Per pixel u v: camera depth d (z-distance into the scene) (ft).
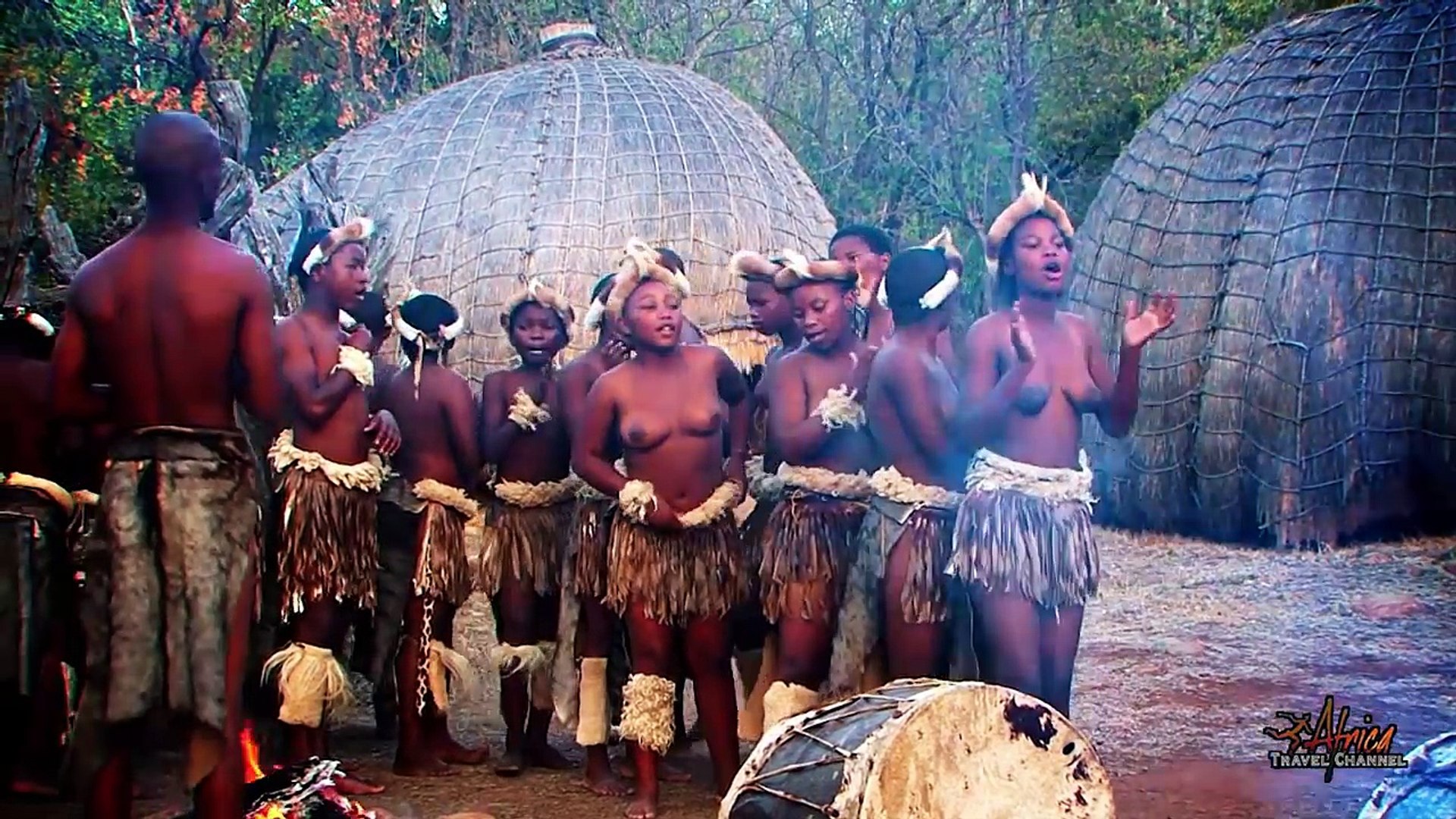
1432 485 37.45
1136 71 59.31
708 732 16.93
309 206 34.58
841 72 61.87
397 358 34.09
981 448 14.93
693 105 43.27
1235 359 38.75
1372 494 37.42
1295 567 34.83
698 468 16.40
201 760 13.20
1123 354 14.92
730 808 12.32
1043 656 14.93
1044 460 14.88
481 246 40.63
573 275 40.09
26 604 15.83
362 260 17.84
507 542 18.56
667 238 40.50
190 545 13.25
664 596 16.28
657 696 16.52
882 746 11.21
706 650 16.70
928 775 11.34
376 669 19.69
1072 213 60.85
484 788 17.95
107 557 13.28
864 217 61.52
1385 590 31.76
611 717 19.75
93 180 42.68
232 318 13.57
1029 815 11.68
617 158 41.32
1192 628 28.40
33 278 28.73
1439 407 37.06
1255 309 38.58
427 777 18.45
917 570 15.24
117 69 52.08
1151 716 21.49
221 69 54.49
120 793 13.38
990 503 14.67
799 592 16.12
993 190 60.29
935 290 15.28
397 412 18.71
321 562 17.13
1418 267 37.29
